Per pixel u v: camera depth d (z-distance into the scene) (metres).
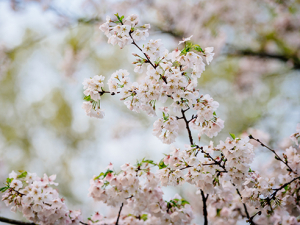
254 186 2.69
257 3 7.46
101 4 7.04
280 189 2.71
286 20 7.38
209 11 7.36
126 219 3.19
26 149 10.87
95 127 10.85
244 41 8.07
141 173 2.75
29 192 2.58
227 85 9.10
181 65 2.53
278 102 8.17
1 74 7.88
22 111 11.34
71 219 2.84
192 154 2.53
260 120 7.80
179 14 7.29
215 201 3.38
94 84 2.48
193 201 6.53
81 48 8.16
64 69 7.99
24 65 10.73
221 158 2.55
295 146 2.86
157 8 7.20
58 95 11.17
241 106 8.95
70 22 7.04
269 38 7.85
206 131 2.63
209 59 2.50
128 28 2.39
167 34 7.33
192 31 7.22
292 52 7.64
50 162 10.81
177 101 2.50
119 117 9.35
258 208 2.70
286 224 3.15
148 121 9.12
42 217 2.69
